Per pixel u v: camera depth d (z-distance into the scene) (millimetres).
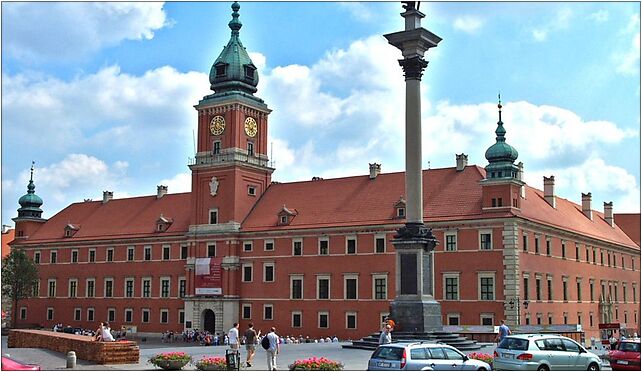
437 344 36531
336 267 100812
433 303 58531
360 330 97312
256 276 108438
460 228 91188
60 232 138000
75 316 130750
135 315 122250
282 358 55406
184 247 117812
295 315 103750
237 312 109375
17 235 143250
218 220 112438
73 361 47562
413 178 59250
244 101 113188
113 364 50031
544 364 38531
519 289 87312
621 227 136500
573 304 102375
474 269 89500
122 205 136250
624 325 114500
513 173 90250
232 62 115938
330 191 109250
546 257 95812
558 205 112875
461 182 96688
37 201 144250
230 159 111625
